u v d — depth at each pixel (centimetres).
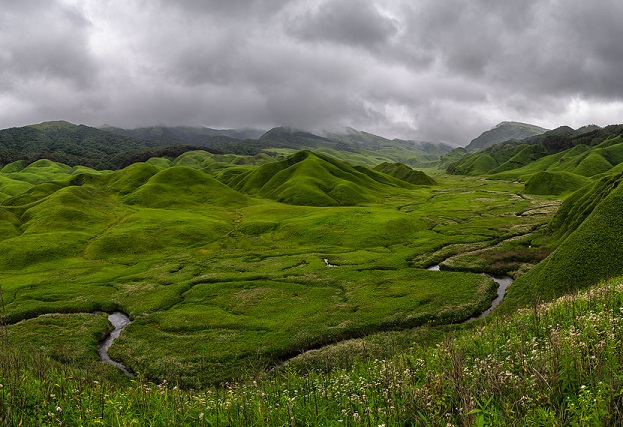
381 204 15775
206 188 15838
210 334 4459
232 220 12188
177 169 16538
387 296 5453
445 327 4225
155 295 5906
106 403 1323
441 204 15175
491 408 929
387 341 3903
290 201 16050
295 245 9312
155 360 3869
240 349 4025
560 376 998
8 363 1648
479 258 7212
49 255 8431
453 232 9750
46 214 10788
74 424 1206
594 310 1811
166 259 8294
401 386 1246
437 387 1069
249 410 1334
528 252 7256
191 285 6406
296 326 4544
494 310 4691
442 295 5328
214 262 7938
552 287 4519
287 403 1369
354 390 1470
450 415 964
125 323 5091
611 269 4344
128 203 13788
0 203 13200
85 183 15788
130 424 1142
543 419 823
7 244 8750
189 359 3850
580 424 791
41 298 5922
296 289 6000
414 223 10638
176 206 13825
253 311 5150
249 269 7300
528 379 1023
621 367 996
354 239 9288
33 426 1141
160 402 1384
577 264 4616
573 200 8606
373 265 7156
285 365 3550
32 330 4700
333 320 4666
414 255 7769
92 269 7594
